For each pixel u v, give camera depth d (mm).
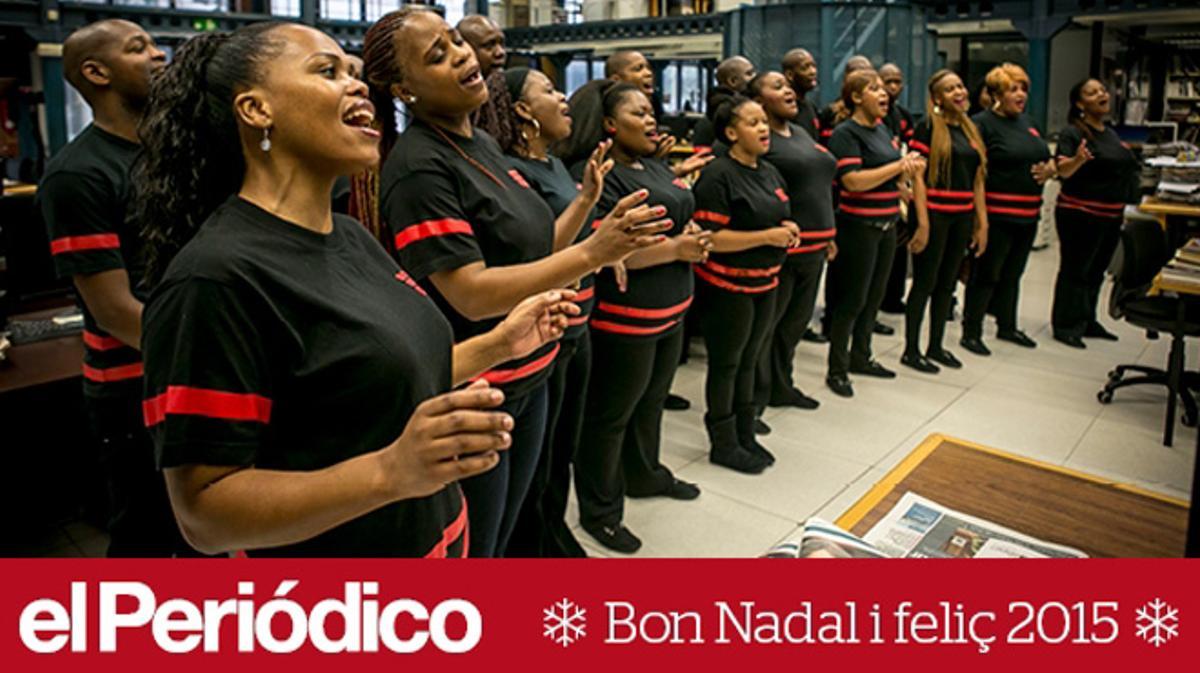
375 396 990
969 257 4656
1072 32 7898
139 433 2033
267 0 8227
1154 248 3904
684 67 10367
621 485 2719
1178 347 3438
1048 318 5453
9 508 2623
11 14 6520
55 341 2623
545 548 2377
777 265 3057
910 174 3988
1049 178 4438
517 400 1802
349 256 1064
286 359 951
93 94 1861
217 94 994
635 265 2385
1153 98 8836
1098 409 3881
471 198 1629
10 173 5688
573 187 2227
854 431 3617
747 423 3316
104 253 1845
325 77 991
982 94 4578
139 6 7203
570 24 9773
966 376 4352
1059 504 1463
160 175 1042
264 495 879
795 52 4016
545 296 1225
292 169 999
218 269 903
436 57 1589
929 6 7543
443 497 1175
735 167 2979
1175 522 1407
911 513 1398
